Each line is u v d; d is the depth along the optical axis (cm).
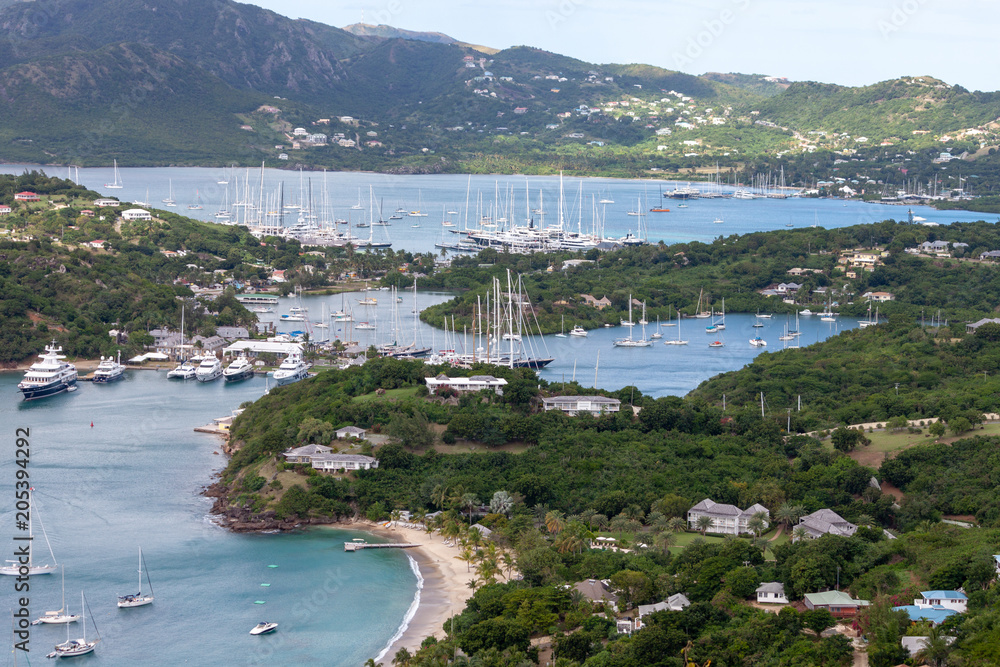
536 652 17688
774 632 17350
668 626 17738
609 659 16912
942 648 15850
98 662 18050
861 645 16825
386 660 18050
